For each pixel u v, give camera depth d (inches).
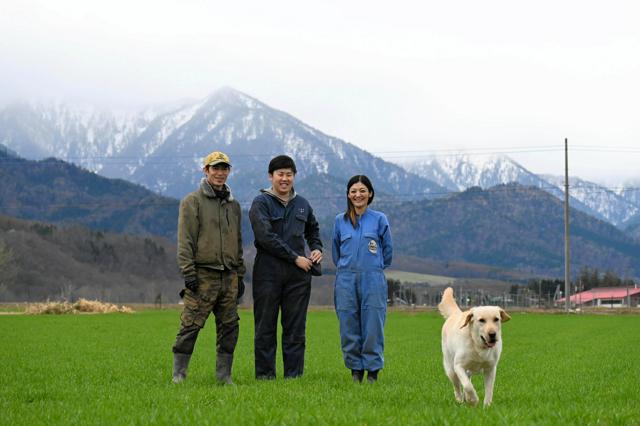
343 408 350.0
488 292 6427.2
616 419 308.8
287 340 521.0
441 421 300.4
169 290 5679.1
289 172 510.9
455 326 418.3
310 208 527.8
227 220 491.2
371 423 298.2
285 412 322.0
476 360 400.2
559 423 300.0
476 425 295.1
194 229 482.9
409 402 393.4
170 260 6363.2
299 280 513.7
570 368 653.3
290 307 515.2
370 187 508.4
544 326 1582.2
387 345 966.4
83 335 1107.3
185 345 490.6
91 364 646.5
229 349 493.7
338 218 515.5
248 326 1412.4
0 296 4685.0
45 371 585.6
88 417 334.3
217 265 485.1
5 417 341.1
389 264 513.3
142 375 547.5
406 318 1959.9
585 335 1238.3
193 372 571.8
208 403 370.0
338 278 506.3
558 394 447.8
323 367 640.4
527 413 328.8
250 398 383.9
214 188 488.7
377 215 508.7
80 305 2276.1
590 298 6107.3
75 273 5477.4
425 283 7706.7
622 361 726.5
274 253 503.2
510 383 530.9
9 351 797.2
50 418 336.8
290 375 520.7
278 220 510.9
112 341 974.4
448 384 515.8
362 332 502.0
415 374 591.8
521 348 929.5
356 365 501.4
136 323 1510.8
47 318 1742.1
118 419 322.0
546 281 6865.2
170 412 330.3
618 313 2664.9
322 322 1643.7
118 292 5216.5
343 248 506.6
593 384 512.1
